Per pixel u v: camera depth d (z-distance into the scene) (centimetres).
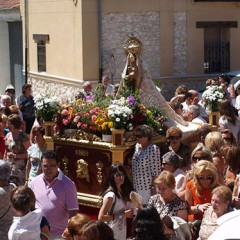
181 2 2741
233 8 2831
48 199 989
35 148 1285
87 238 668
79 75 2622
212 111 1512
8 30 3247
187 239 852
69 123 1291
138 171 1151
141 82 1371
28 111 1975
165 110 1402
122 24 2641
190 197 979
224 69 2864
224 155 1086
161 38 2723
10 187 934
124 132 1231
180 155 1172
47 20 2844
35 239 836
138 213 727
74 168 1286
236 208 933
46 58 2889
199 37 2794
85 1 2561
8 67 3269
